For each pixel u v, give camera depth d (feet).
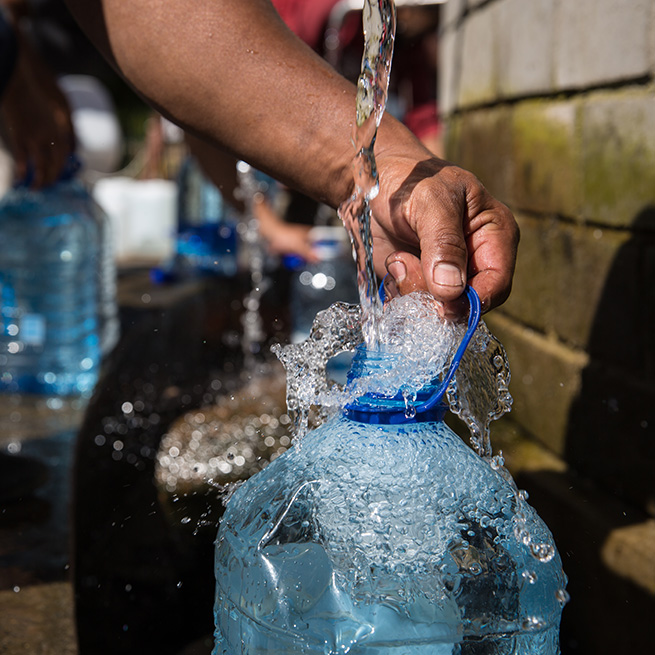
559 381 5.91
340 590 2.75
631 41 4.88
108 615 4.23
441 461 2.85
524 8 6.57
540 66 6.26
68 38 13.44
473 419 3.04
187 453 6.26
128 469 5.92
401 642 2.70
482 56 7.78
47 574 4.40
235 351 8.70
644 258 4.80
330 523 2.81
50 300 8.57
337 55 10.53
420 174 3.01
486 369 2.96
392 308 2.93
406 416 2.86
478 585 2.72
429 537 2.73
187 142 7.73
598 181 5.34
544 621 2.77
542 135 6.27
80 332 8.85
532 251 6.50
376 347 2.93
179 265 13.28
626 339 4.99
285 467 3.05
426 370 2.86
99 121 20.12
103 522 5.06
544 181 6.23
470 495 2.81
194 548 4.89
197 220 13.57
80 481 5.69
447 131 9.41
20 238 8.54
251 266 10.17
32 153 8.32
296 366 3.12
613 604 4.52
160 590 4.48
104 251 9.73
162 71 3.36
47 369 8.39
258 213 10.16
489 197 3.00
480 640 2.73
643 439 4.77
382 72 2.97
